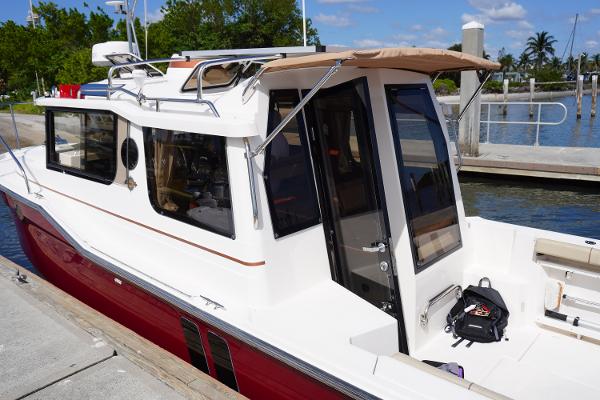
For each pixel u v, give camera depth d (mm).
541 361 3244
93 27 31016
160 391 2922
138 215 3555
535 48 84562
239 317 2873
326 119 3080
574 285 3580
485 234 3865
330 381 2408
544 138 17453
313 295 3045
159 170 3316
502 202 9781
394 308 3135
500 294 3688
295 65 2529
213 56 3562
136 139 3438
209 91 3459
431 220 3338
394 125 3041
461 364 3195
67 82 22703
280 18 29672
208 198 3029
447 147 3590
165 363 3146
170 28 31125
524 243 3674
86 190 3988
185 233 3225
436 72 3525
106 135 3693
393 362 2436
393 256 3064
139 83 3404
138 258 3604
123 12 4957
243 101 2879
